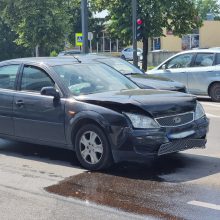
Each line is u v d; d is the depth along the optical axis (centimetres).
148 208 555
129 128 677
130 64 1239
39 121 782
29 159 809
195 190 620
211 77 1648
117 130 684
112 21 2917
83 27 2464
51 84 780
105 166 711
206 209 550
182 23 2920
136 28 2578
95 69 828
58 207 567
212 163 761
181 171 714
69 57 872
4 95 830
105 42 6212
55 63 809
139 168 732
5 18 3456
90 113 708
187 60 1708
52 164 772
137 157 679
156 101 698
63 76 782
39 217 536
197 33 5512
